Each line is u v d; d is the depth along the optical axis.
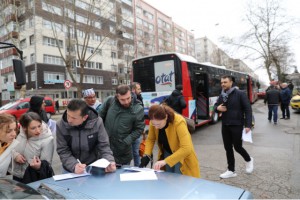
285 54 34.81
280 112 16.58
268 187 4.09
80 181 2.14
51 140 3.08
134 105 3.52
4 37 35.41
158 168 2.66
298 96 15.77
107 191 1.89
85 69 40.75
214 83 12.21
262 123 11.85
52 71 35.66
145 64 9.77
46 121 4.33
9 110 15.68
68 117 2.56
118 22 33.59
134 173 2.29
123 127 3.45
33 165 2.69
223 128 4.67
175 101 7.25
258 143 7.54
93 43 41.53
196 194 1.80
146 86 9.73
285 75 38.06
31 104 4.20
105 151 2.75
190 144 2.83
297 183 4.20
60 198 1.77
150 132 3.21
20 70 4.75
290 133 8.97
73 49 37.88
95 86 42.72
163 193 1.82
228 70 14.87
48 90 35.34
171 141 2.93
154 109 2.79
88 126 2.70
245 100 4.48
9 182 2.03
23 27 35.00
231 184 4.29
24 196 1.73
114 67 46.47
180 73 9.10
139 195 1.79
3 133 2.69
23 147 2.96
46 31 34.09
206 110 11.19
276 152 6.36
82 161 2.77
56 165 5.86
